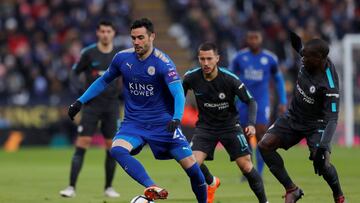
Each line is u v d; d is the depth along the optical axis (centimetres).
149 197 2566
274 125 2986
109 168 3769
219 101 3095
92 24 8838
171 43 9700
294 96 2938
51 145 7844
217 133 3130
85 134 3816
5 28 8744
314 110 2886
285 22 9481
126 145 2734
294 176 4778
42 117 7850
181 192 3856
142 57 2742
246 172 3092
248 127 3027
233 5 9838
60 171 5275
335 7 9881
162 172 5162
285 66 8969
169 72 2717
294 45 2989
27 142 7788
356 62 8219
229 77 3075
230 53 9025
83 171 5259
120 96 3878
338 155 6606
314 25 9388
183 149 2770
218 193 3772
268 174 4947
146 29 2709
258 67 4428
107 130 3828
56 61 8331
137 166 2691
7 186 4238
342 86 8412
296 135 2953
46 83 8119
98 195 3788
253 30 4431
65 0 9069
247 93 3084
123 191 3981
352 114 8138
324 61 2816
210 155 3167
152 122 2764
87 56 3853
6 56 8300
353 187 4059
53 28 8800
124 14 9194
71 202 3459
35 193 3866
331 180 2934
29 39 8662
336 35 9462
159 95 2769
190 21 9450
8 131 7750
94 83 2858
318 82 2823
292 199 2958
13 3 9444
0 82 7988
